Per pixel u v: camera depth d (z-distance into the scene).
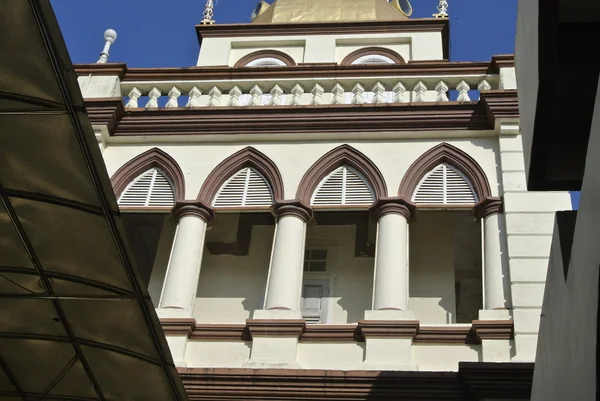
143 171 17.55
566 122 10.70
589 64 10.32
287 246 15.80
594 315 7.91
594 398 7.93
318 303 17.25
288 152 17.28
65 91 7.93
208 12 24.06
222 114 17.77
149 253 18.77
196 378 13.98
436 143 17.11
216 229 18.23
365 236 17.89
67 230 9.05
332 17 24.73
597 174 7.73
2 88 7.99
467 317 19.88
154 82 19.02
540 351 10.70
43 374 10.88
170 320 14.99
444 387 13.45
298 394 13.72
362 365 14.16
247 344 14.83
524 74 10.93
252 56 23.31
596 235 7.78
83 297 9.70
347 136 17.31
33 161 8.52
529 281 14.81
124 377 10.67
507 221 15.65
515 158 16.53
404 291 15.06
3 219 9.09
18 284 9.73
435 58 22.56
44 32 7.54
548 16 9.46
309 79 18.70
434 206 16.30
